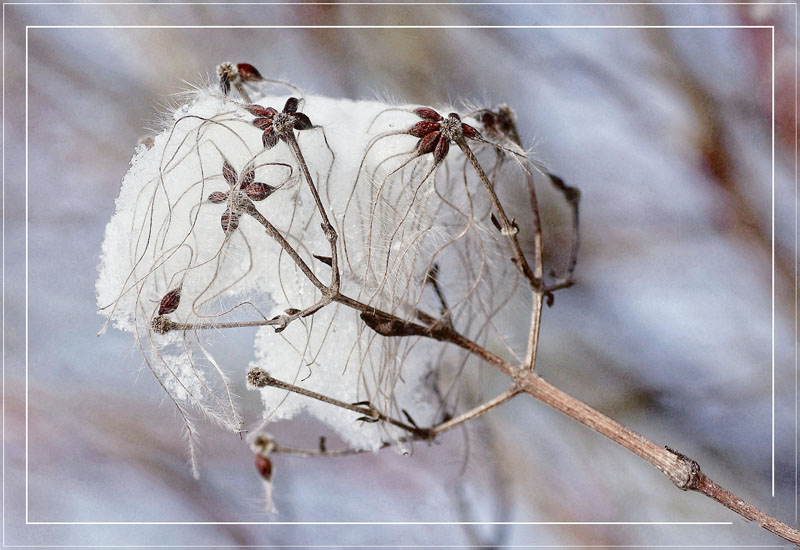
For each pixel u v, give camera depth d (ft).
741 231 1.47
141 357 1.10
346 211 1.09
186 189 1.08
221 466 1.45
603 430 1.11
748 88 1.46
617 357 1.45
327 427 1.37
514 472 1.36
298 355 1.11
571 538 1.37
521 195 1.20
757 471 1.37
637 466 1.40
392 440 1.14
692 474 1.09
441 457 1.35
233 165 1.08
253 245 1.09
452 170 1.14
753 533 1.33
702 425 1.39
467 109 1.14
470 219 1.10
